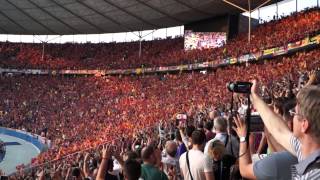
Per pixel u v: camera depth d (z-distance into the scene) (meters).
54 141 44.28
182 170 6.34
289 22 45.16
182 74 55.06
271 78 32.47
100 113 51.53
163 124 24.05
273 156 3.42
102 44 71.56
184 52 55.47
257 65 42.47
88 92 60.84
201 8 51.22
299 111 2.67
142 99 51.81
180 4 51.41
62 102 59.00
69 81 65.38
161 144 14.23
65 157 25.39
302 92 2.66
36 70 68.81
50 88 63.75
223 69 48.31
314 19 41.22
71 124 50.16
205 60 50.97
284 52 38.91
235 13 52.53
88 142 35.91
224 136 6.47
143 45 66.50
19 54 71.69
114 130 38.22
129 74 62.88
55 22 66.06
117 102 54.09
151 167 6.05
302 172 2.52
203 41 53.78
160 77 57.41
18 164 39.69
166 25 61.91
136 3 53.81
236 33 52.91
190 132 7.77
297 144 3.23
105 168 5.67
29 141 50.53
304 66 30.75
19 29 71.75
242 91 3.96
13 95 62.22
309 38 35.22
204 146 7.38
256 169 3.48
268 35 44.97
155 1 52.03
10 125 55.06
